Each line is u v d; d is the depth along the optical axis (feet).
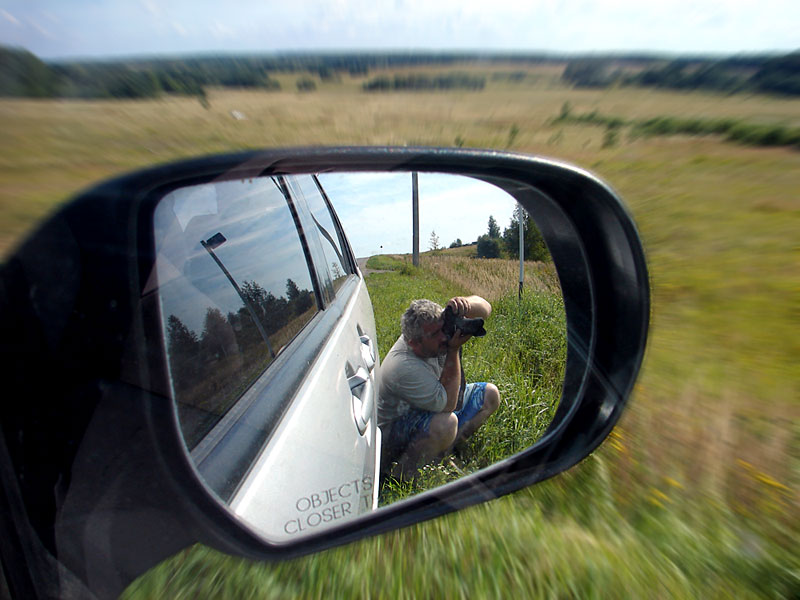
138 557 4.01
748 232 38.45
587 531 8.51
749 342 17.35
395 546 7.82
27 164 46.19
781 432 11.18
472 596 7.23
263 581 6.82
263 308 6.20
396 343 8.06
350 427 6.75
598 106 138.92
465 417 8.13
